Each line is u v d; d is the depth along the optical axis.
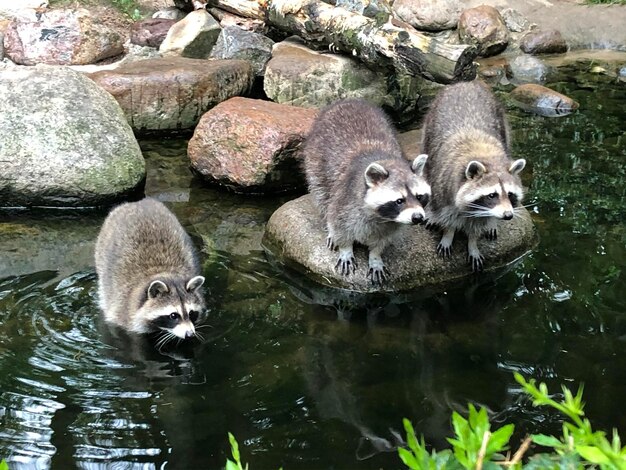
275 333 3.75
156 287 3.71
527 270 4.07
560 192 4.52
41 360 3.60
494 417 3.41
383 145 4.14
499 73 5.90
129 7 6.08
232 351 3.67
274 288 3.97
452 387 3.53
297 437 3.36
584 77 5.85
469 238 4.08
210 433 3.36
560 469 1.61
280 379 3.56
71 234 4.31
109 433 3.35
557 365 3.61
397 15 6.18
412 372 3.59
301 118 4.62
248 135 4.53
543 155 4.84
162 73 5.01
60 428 3.36
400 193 3.85
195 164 4.65
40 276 4.01
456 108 4.32
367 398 3.49
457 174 4.02
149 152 4.93
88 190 4.45
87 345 3.68
